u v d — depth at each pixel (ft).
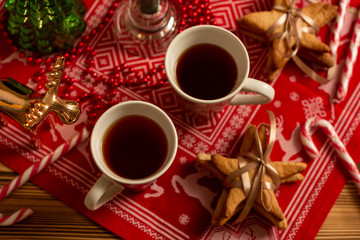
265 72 1.91
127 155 1.63
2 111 1.62
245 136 1.79
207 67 1.72
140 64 1.90
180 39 1.62
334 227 1.82
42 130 1.82
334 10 1.87
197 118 1.86
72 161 1.80
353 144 1.87
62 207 1.77
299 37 1.81
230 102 1.69
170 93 1.87
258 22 1.82
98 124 1.52
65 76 1.84
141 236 1.76
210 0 1.95
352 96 1.91
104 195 1.61
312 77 1.86
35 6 1.62
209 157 1.77
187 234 1.77
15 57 1.86
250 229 1.79
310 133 1.87
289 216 1.80
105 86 1.87
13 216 1.69
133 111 1.57
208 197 1.80
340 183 1.83
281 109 1.89
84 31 1.90
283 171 1.73
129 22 1.90
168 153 1.57
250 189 1.68
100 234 1.77
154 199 1.79
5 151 1.79
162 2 1.85
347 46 1.94
